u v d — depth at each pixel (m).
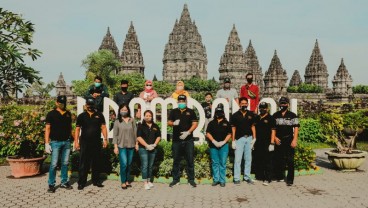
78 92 65.81
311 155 11.19
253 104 11.62
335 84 75.00
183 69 106.38
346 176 10.75
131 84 64.31
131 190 8.84
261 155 9.68
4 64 10.52
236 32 81.06
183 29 108.12
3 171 11.36
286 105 9.52
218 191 8.80
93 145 9.02
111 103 11.18
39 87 63.59
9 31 10.99
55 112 8.75
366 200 7.96
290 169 9.43
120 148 8.91
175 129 9.18
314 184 9.60
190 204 7.61
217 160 9.39
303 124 21.05
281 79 71.25
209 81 87.44
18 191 8.72
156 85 72.38
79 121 9.02
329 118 12.30
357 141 19.98
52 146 8.69
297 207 7.41
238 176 9.57
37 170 10.59
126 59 101.56
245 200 7.95
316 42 95.06
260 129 9.63
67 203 7.67
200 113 11.48
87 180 10.01
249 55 99.88
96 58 76.50
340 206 7.48
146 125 8.98
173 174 9.32
